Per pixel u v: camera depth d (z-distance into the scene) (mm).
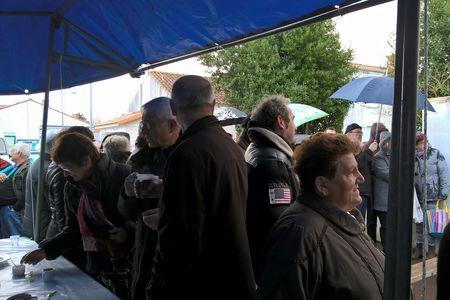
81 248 2518
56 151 2230
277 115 2336
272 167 2086
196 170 1546
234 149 1728
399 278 1013
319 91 13797
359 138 5660
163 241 1533
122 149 3477
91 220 2299
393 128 1045
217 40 2910
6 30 3369
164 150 1925
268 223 2037
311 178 1436
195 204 1532
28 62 3973
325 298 1272
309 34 13414
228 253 1622
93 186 2281
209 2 2352
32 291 1977
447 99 5980
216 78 14133
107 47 3570
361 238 1412
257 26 2527
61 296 1905
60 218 2770
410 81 1019
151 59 3650
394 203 1030
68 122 14953
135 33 3150
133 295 1964
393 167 1036
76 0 2855
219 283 1609
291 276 1229
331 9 2082
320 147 1427
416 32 1018
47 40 3617
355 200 1437
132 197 1993
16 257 2713
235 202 1651
